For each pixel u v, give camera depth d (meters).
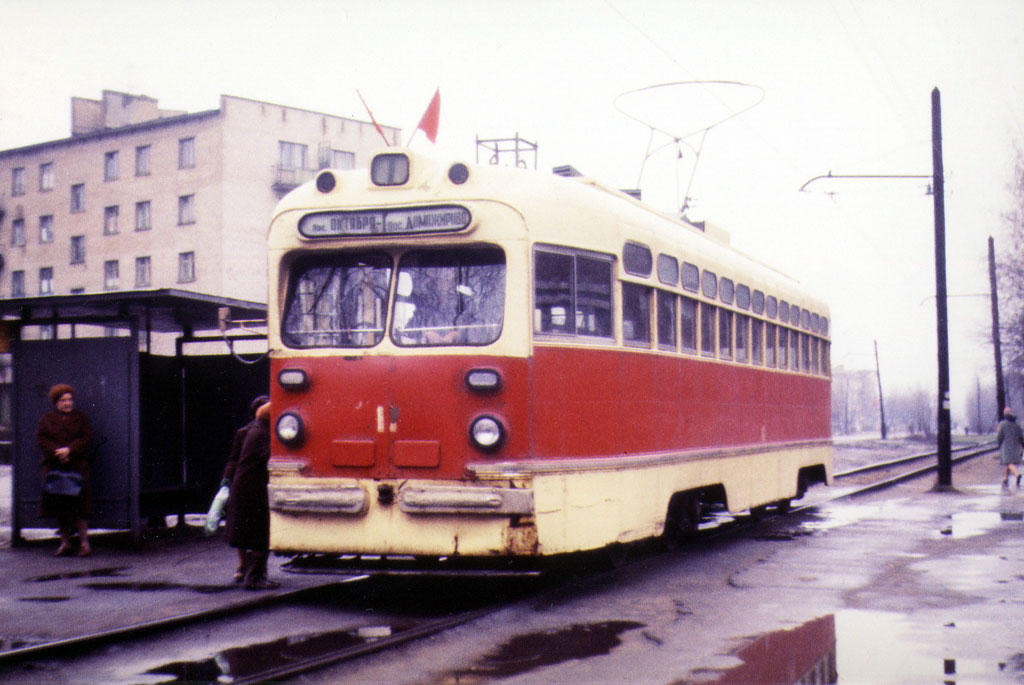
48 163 61.03
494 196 8.61
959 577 10.06
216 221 54.62
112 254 58.41
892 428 179.12
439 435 8.48
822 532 14.16
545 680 6.24
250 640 7.46
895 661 6.67
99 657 6.94
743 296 13.80
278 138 56.25
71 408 11.61
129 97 61.88
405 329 8.73
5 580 9.84
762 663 6.62
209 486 14.08
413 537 8.45
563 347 8.96
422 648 7.11
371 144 59.47
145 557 11.39
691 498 12.39
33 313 12.73
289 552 8.89
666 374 10.95
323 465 8.73
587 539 9.12
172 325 14.22
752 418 14.08
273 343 9.03
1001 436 23.72
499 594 9.34
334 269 9.01
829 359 19.00
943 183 24.25
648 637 7.41
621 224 10.02
